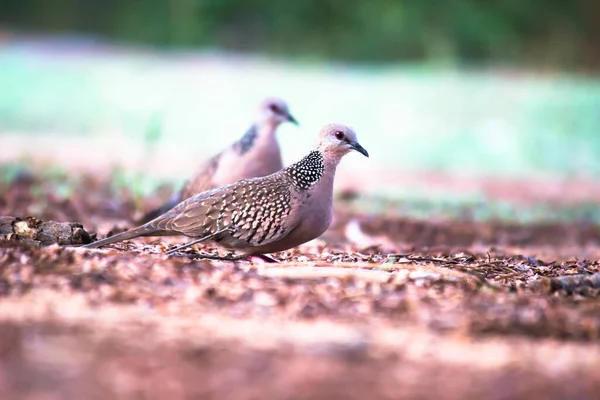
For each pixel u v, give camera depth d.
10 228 10.27
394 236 15.63
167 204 13.52
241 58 49.12
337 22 51.84
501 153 29.00
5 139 27.31
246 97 35.56
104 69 40.16
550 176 26.91
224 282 8.64
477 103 34.91
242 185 9.98
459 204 20.52
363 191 22.12
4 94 34.03
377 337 7.23
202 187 13.44
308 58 50.09
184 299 8.06
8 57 42.31
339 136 9.96
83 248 9.64
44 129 29.39
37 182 19.42
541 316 7.85
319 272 9.00
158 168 23.78
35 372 6.27
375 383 6.29
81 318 7.42
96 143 27.36
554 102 34.91
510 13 50.84
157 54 48.66
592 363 6.82
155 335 7.07
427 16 50.50
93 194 18.41
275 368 6.48
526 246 15.34
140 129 30.27
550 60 49.50
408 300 8.23
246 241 9.91
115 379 6.20
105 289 8.23
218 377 6.30
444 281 8.96
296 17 52.12
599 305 8.45
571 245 15.94
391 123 31.97
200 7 52.66
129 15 54.03
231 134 30.48
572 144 29.84
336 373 6.44
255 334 7.20
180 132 30.28
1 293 8.02
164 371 6.36
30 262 8.96
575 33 50.94
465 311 7.97
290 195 9.84
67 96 34.47
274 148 13.50
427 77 43.19
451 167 27.47
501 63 49.50
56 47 47.78
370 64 50.00
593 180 26.56
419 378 6.41
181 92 35.91
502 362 6.78
